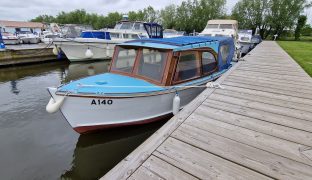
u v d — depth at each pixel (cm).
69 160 440
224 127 311
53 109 406
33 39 2803
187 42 559
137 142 509
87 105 433
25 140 511
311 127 311
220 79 589
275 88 504
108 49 1576
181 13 4750
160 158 240
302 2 4084
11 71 1327
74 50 1502
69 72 1328
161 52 504
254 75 646
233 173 218
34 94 864
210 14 4512
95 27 7106
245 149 258
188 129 304
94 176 400
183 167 226
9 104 746
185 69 541
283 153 250
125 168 222
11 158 440
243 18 4506
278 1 4188
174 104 495
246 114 355
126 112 471
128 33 1509
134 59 539
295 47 1842
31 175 393
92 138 489
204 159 239
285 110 372
